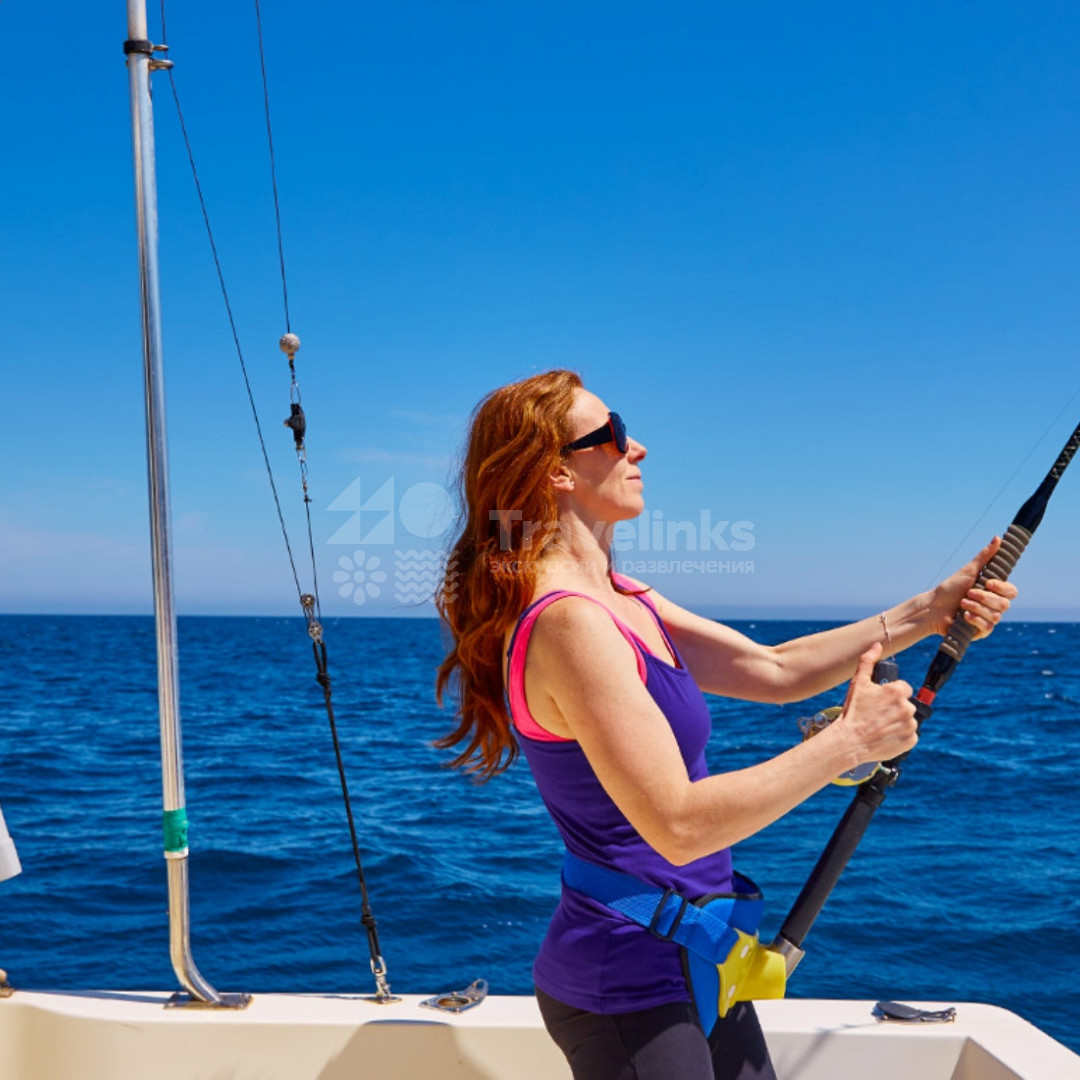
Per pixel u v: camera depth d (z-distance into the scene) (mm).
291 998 2125
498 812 9648
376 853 7867
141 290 2170
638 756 1358
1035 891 6906
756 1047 1608
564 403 1574
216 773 12070
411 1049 1976
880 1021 1968
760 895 1582
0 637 58969
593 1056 1455
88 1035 2027
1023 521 1718
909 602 1801
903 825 9156
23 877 7164
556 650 1420
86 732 16016
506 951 5715
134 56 2170
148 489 2174
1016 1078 1756
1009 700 22359
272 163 2408
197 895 6758
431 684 25078
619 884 1470
